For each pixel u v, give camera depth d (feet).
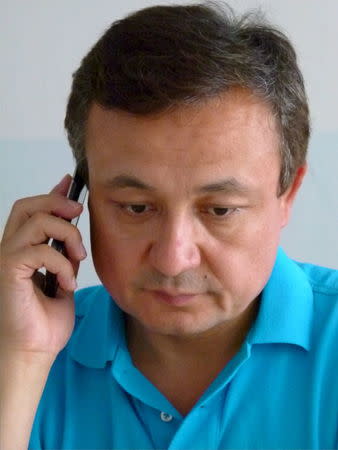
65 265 3.11
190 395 3.24
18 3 5.17
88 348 3.36
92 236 2.91
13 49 5.23
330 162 4.96
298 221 5.07
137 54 2.57
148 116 2.47
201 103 2.47
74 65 5.20
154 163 2.52
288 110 2.76
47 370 3.21
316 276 3.55
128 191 2.61
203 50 2.54
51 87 5.24
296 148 2.86
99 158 2.68
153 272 2.72
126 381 3.18
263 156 2.62
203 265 2.69
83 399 3.31
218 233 2.65
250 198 2.62
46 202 3.18
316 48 4.87
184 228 2.60
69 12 5.15
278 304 3.22
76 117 2.89
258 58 2.64
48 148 5.30
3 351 3.15
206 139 2.49
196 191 2.54
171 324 2.78
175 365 3.23
